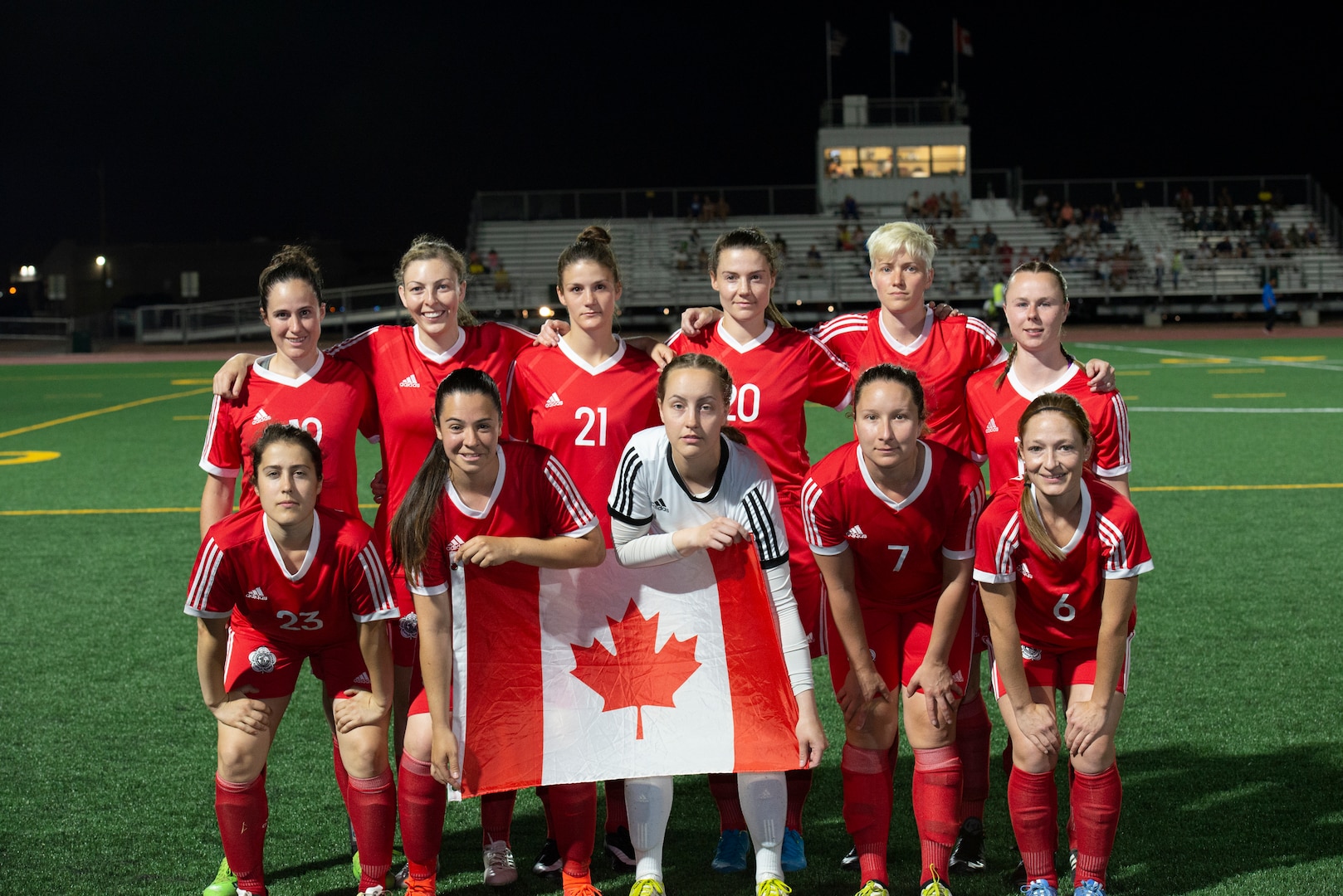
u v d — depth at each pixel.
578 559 3.08
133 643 5.54
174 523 8.35
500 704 3.10
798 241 35.88
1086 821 3.06
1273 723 4.38
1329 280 34.19
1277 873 3.24
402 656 3.47
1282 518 7.95
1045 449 2.91
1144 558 2.97
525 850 3.62
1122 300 34.97
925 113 36.72
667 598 3.18
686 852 3.56
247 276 52.59
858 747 3.22
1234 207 36.22
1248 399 15.22
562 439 3.71
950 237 35.38
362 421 3.92
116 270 52.16
